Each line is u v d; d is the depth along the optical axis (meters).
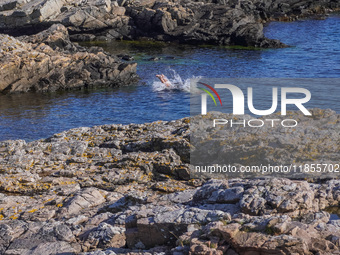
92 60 46.88
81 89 43.47
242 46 67.19
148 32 73.94
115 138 13.05
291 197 7.37
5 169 11.39
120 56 56.91
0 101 38.53
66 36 63.34
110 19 73.00
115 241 7.71
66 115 33.41
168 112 33.75
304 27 79.56
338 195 7.98
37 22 71.19
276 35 72.88
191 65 52.53
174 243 7.38
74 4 74.88
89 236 7.85
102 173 11.03
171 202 8.73
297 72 47.19
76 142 12.89
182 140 11.69
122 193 10.04
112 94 40.78
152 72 49.09
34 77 42.84
